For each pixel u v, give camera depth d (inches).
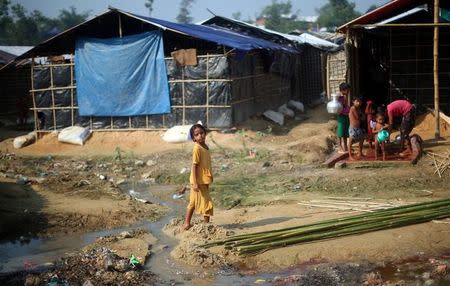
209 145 651.5
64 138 708.0
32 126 940.0
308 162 546.9
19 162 637.3
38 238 361.4
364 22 641.6
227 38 749.3
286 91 986.1
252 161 566.9
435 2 559.5
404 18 725.3
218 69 680.4
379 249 303.4
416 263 288.7
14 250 339.3
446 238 315.3
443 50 679.1
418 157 489.4
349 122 537.6
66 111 738.2
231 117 685.9
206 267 295.9
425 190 415.5
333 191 429.4
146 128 714.2
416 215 339.6
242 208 402.0
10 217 382.9
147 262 308.7
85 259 303.6
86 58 721.0
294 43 1032.8
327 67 1148.5
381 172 469.4
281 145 641.6
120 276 283.1
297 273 283.4
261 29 1008.2
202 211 342.0
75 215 394.9
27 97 967.6
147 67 705.0
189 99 695.7
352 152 539.5
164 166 570.9
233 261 300.8
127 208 417.1
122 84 711.7
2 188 437.4
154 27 704.4
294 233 318.0
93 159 636.1
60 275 284.4
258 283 273.6
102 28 720.3
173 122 704.4
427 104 687.7
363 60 743.7
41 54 752.3
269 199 419.5
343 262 294.2
